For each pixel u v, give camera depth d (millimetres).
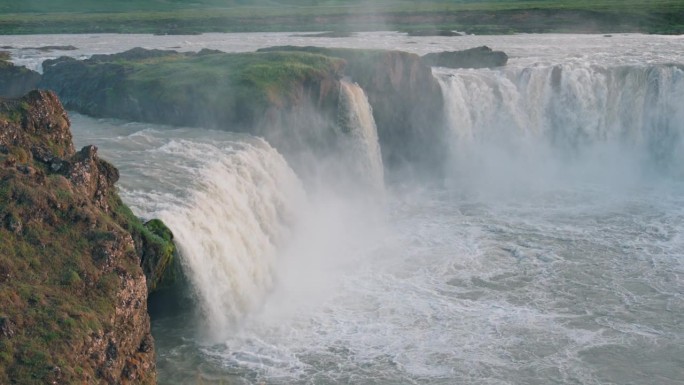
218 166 41375
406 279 42062
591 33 109000
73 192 27844
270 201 43938
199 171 39906
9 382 21109
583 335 36219
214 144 46281
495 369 33062
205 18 128250
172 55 69688
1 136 28234
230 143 46781
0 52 75438
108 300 25250
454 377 32312
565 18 117625
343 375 32156
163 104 52719
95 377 23109
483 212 54188
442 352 34312
